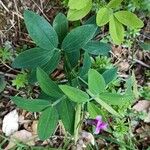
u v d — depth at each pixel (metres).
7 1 0.27
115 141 0.28
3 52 0.27
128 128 0.29
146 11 0.28
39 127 0.22
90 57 0.26
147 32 0.30
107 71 0.23
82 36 0.23
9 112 0.28
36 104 0.22
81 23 0.28
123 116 0.28
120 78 0.29
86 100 0.21
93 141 0.28
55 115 0.22
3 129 0.28
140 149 0.30
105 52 0.26
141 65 0.30
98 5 0.27
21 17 0.28
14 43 0.28
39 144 0.28
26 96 0.28
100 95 0.21
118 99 0.22
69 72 0.25
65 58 0.24
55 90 0.22
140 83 0.30
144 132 0.30
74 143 0.28
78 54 0.24
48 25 0.23
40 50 0.23
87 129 0.29
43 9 0.28
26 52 0.23
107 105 0.23
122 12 0.23
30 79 0.24
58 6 0.28
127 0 0.27
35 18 0.23
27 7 0.28
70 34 0.23
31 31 0.23
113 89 0.28
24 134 0.28
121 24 0.23
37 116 0.28
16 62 0.23
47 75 0.22
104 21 0.23
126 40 0.29
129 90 0.26
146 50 0.30
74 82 0.24
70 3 0.23
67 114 0.22
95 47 0.25
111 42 0.29
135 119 0.30
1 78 0.27
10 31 0.28
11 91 0.28
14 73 0.28
